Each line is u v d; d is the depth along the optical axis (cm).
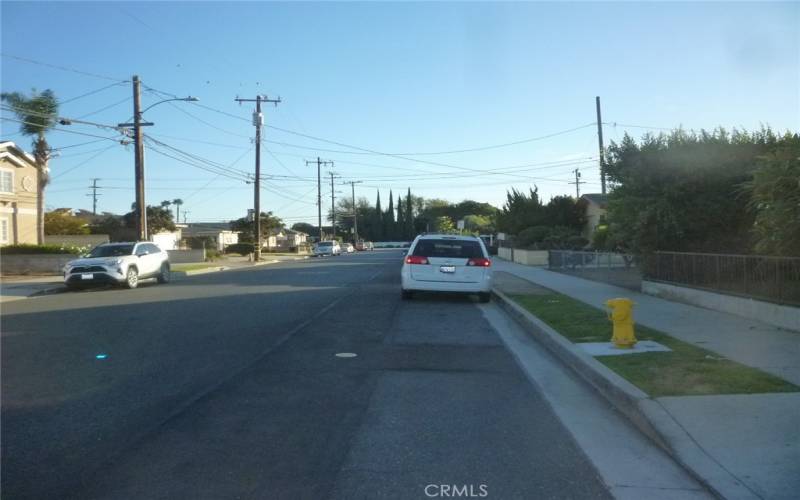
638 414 661
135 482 511
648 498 488
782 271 1116
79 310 1611
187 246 6350
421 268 1725
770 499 469
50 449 584
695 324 1164
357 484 509
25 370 900
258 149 5047
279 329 1261
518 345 1120
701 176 1620
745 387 716
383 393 784
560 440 617
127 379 848
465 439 617
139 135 3167
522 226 4909
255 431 635
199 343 1107
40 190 3975
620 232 1786
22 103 3853
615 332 981
